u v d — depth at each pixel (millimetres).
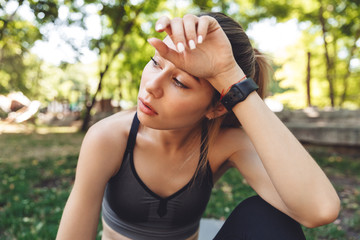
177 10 11359
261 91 1166
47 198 3320
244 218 1015
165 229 1146
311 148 8305
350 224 2830
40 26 8102
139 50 13680
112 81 18406
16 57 19812
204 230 1702
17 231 2400
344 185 4566
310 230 2590
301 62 14844
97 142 990
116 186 1107
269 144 858
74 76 31906
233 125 1218
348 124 8367
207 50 817
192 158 1105
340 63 14219
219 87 874
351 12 10672
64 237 955
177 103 834
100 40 12281
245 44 980
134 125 1072
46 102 28891
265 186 1029
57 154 6965
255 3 11273
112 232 1196
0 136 11766
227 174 4844
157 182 1095
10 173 4680
